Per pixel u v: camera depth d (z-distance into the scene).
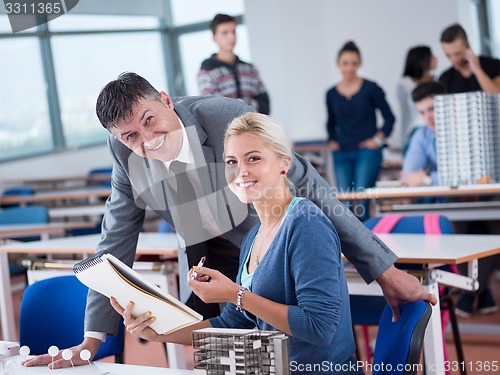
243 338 1.63
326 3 8.90
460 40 6.45
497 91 6.44
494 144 4.70
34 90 9.05
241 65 6.30
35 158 8.96
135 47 10.08
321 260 1.87
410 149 5.21
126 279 1.80
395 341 1.92
